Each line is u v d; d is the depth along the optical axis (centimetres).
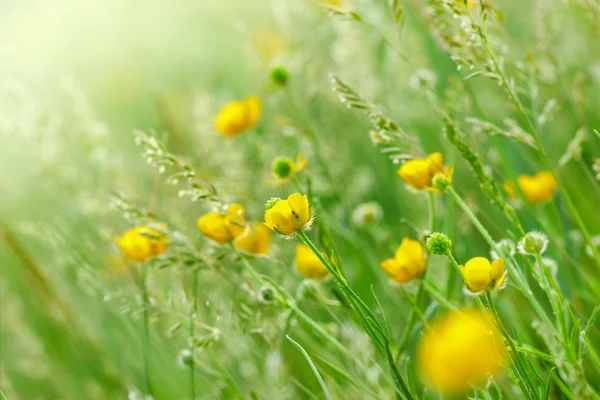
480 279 92
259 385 108
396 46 122
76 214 127
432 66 122
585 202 112
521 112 99
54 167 125
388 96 127
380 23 121
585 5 106
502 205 98
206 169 122
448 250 93
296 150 127
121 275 118
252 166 122
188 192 102
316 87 126
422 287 100
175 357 114
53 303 121
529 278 107
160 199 127
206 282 111
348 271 117
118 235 120
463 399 101
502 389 100
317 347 109
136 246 104
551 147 115
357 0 122
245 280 108
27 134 124
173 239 103
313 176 117
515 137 100
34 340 124
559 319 93
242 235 102
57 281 124
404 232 121
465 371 88
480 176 98
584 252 111
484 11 98
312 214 94
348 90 101
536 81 106
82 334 121
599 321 105
